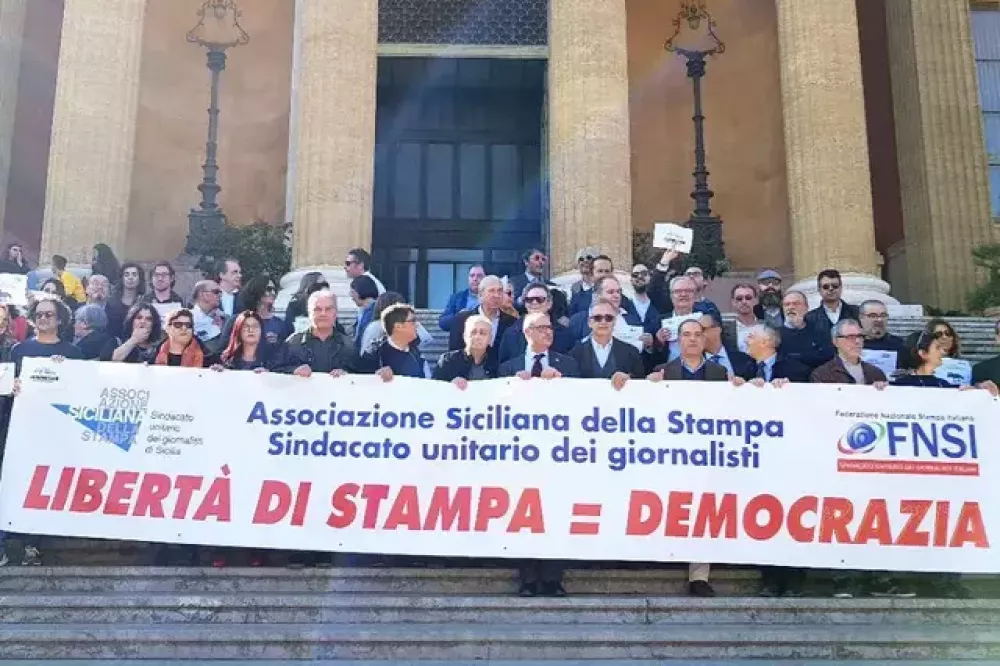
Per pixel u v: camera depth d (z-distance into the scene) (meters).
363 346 7.74
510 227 22.33
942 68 20.38
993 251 17.08
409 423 6.98
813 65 15.89
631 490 6.88
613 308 7.52
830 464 6.94
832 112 15.69
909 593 7.30
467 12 19.47
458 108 22.59
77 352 7.84
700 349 7.30
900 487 6.91
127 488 6.88
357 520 6.84
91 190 15.39
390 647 6.12
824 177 15.50
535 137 22.42
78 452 6.93
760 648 6.21
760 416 7.00
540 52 19.31
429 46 19.19
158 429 6.96
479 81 21.33
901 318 13.97
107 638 6.07
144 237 20.19
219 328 8.90
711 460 6.94
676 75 22.14
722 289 19.38
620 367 7.49
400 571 7.11
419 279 22.20
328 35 15.30
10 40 19.55
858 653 6.21
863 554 6.80
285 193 20.84
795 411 7.01
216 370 7.05
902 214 20.66
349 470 6.92
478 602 6.61
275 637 6.11
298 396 7.01
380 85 21.70
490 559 7.41
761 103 21.67
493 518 6.84
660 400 7.01
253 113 21.31
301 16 19.73
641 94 22.08
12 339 8.91
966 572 6.86
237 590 6.96
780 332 8.70
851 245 15.30
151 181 20.48
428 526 6.83
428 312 13.68
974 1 21.59
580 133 15.27
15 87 19.64
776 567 7.21
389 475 6.91
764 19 21.86
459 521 6.83
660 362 8.46
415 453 6.94
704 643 6.20
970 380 7.77
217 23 21.52
